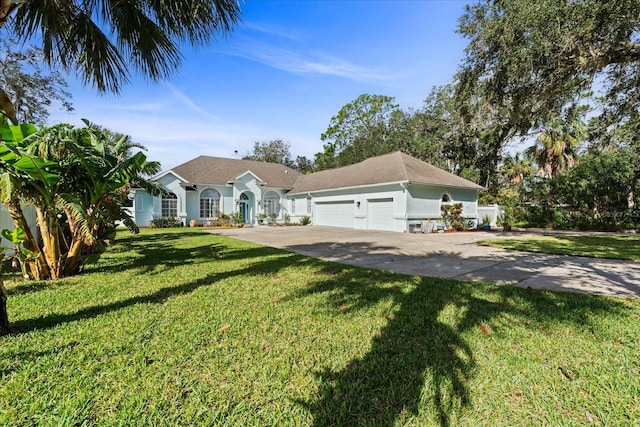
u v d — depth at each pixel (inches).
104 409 78.6
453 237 543.5
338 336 123.9
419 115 1119.0
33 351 108.5
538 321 139.0
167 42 168.9
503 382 92.0
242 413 78.2
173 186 821.2
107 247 401.4
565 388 89.0
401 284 205.6
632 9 230.8
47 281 216.1
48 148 184.7
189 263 288.2
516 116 343.3
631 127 427.2
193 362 102.3
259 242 471.8
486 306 159.9
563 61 270.7
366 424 74.7
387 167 738.8
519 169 880.3
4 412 76.4
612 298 173.6
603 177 727.7
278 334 125.6
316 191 882.1
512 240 487.2
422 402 82.9
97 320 139.0
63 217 336.5
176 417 76.1
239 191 920.3
